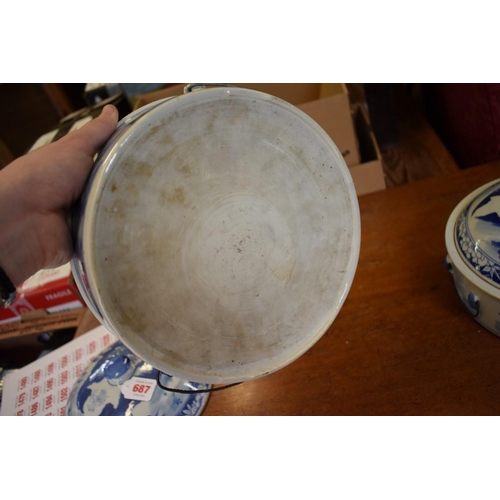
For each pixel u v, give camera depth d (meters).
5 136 1.95
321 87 1.20
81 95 1.96
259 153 0.47
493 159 1.02
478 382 0.63
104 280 0.39
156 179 0.42
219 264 0.47
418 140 1.34
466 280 0.63
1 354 1.11
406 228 0.89
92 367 0.77
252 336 0.51
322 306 0.55
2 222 0.46
